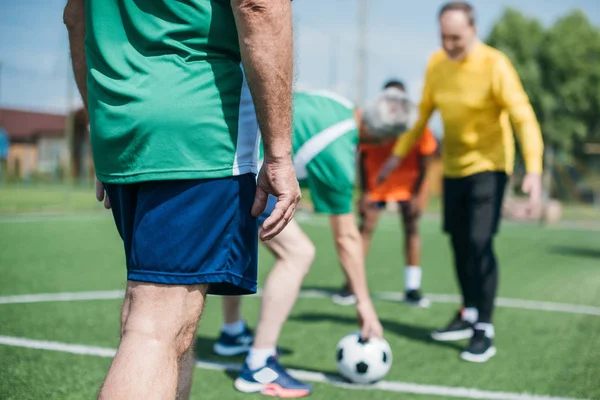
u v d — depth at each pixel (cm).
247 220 158
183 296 150
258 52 142
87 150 4091
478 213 407
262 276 700
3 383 302
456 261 449
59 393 293
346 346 330
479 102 405
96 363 344
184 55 153
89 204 1927
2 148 4025
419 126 455
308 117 322
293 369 357
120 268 742
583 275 798
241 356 383
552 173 3438
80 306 507
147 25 155
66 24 182
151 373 142
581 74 3997
